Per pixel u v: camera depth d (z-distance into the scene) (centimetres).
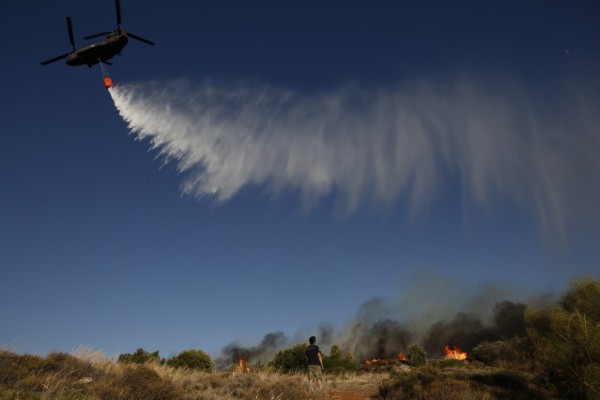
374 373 2730
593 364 1052
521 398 1238
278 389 1309
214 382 1388
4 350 1130
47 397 839
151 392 1025
